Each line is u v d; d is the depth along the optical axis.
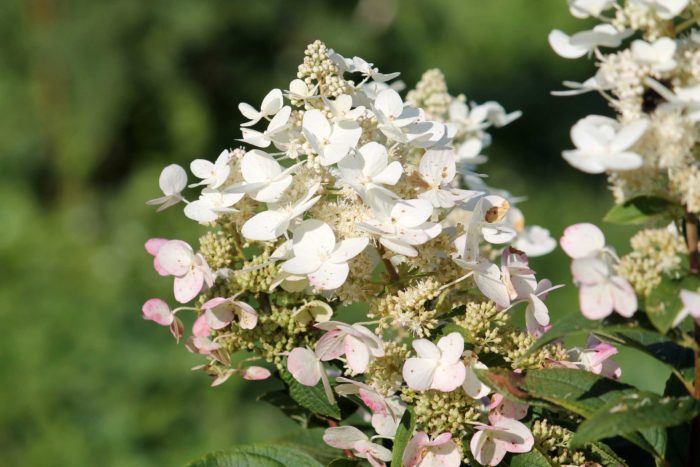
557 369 0.97
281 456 1.03
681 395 0.97
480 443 0.99
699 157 0.94
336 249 0.99
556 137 5.12
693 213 0.93
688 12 0.94
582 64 5.38
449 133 1.04
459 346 0.98
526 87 5.31
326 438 1.01
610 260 0.95
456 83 5.43
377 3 5.51
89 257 3.89
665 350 0.99
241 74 5.26
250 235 1.00
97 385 2.80
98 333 2.97
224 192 1.01
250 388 2.81
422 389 0.98
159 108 5.05
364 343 0.99
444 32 5.52
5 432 2.74
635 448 1.06
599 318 0.93
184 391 2.77
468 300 1.03
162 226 4.31
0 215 4.29
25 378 2.83
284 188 1.00
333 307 1.04
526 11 5.44
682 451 0.98
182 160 5.12
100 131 4.91
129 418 2.70
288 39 5.31
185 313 3.06
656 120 0.92
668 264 0.93
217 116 5.27
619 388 0.96
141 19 4.93
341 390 1.00
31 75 5.01
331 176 1.02
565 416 1.01
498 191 1.18
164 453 2.64
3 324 3.08
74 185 4.95
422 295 1.00
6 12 4.98
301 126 1.02
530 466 0.99
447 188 1.02
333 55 1.03
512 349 1.01
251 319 1.01
